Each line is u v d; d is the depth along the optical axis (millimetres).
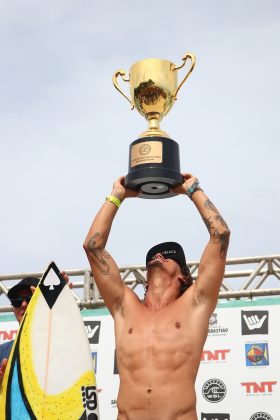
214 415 8547
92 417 5598
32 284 6410
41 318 5945
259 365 8719
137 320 5418
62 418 5578
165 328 5309
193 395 5141
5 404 5656
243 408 8531
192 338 5273
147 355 5227
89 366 5773
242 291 9562
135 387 5152
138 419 5059
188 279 5730
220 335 8938
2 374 5871
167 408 5031
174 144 5840
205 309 5375
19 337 5895
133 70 6355
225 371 8742
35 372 5738
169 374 5137
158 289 5570
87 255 5629
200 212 5594
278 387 8570
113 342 9117
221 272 5395
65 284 6090
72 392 5668
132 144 5855
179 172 5754
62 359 5785
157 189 5789
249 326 8945
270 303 9039
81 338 5875
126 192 5820
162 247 5754
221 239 5441
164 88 6223
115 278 5602
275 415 8445
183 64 6363
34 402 5629
